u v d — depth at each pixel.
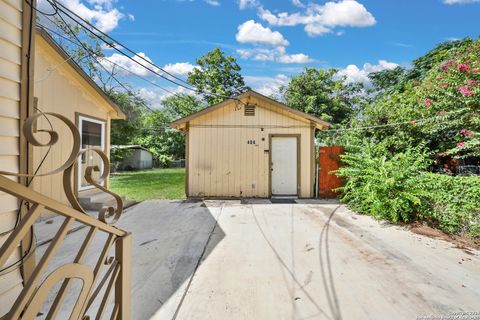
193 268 3.22
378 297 2.56
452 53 9.70
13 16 1.61
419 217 5.15
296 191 8.38
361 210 6.15
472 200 4.67
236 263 3.37
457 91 6.38
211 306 2.42
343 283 2.84
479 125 5.75
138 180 13.74
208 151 8.32
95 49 9.16
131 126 16.31
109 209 1.45
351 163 6.82
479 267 3.23
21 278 1.53
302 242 4.16
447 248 3.89
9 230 1.50
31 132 0.94
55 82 5.49
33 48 1.74
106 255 1.42
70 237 4.29
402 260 3.45
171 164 26.33
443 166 8.24
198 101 21.38
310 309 2.37
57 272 1.02
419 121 7.62
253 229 4.89
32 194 0.91
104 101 7.00
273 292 2.66
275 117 8.34
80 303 1.17
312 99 19.39
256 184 8.30
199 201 7.73
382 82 23.80
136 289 2.72
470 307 2.39
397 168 5.50
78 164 6.17
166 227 5.03
